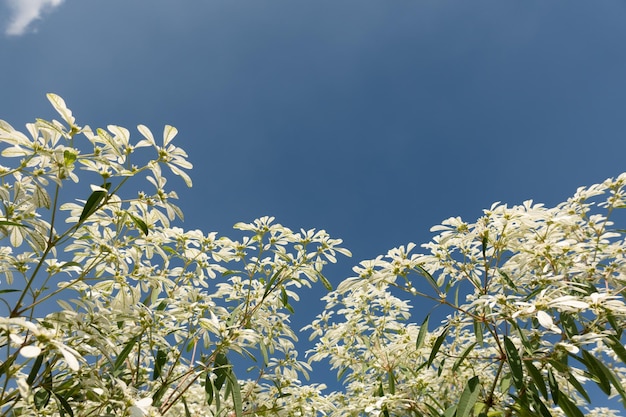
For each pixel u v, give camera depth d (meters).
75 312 2.75
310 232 4.35
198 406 4.17
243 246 4.28
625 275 3.32
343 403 5.32
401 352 4.59
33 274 2.56
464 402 3.05
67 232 2.65
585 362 3.04
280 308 4.67
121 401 2.85
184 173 2.98
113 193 2.78
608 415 4.84
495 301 2.95
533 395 3.21
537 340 3.32
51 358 2.72
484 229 3.37
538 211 3.38
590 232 3.82
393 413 4.13
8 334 2.17
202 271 4.16
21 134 2.47
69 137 2.57
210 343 4.02
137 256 3.32
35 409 2.75
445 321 4.29
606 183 3.77
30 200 2.77
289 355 4.80
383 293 4.82
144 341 3.88
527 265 3.62
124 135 2.87
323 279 4.34
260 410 4.32
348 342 4.89
